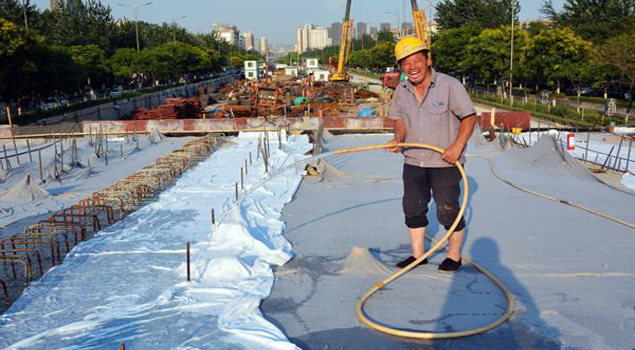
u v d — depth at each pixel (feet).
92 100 143.33
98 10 257.75
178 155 55.21
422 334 14.39
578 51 137.08
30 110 125.90
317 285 18.81
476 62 181.98
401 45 16.75
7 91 106.63
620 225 26.53
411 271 19.33
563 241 23.63
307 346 14.39
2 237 29.01
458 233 18.65
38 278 21.40
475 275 18.95
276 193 36.83
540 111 129.08
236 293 18.33
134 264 22.57
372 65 356.38
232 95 205.26
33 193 38.29
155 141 73.61
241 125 86.22
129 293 19.27
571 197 33.81
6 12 187.21
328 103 169.58
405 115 17.79
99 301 18.63
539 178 41.11
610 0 198.59
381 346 14.16
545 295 17.25
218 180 43.27
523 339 14.26
